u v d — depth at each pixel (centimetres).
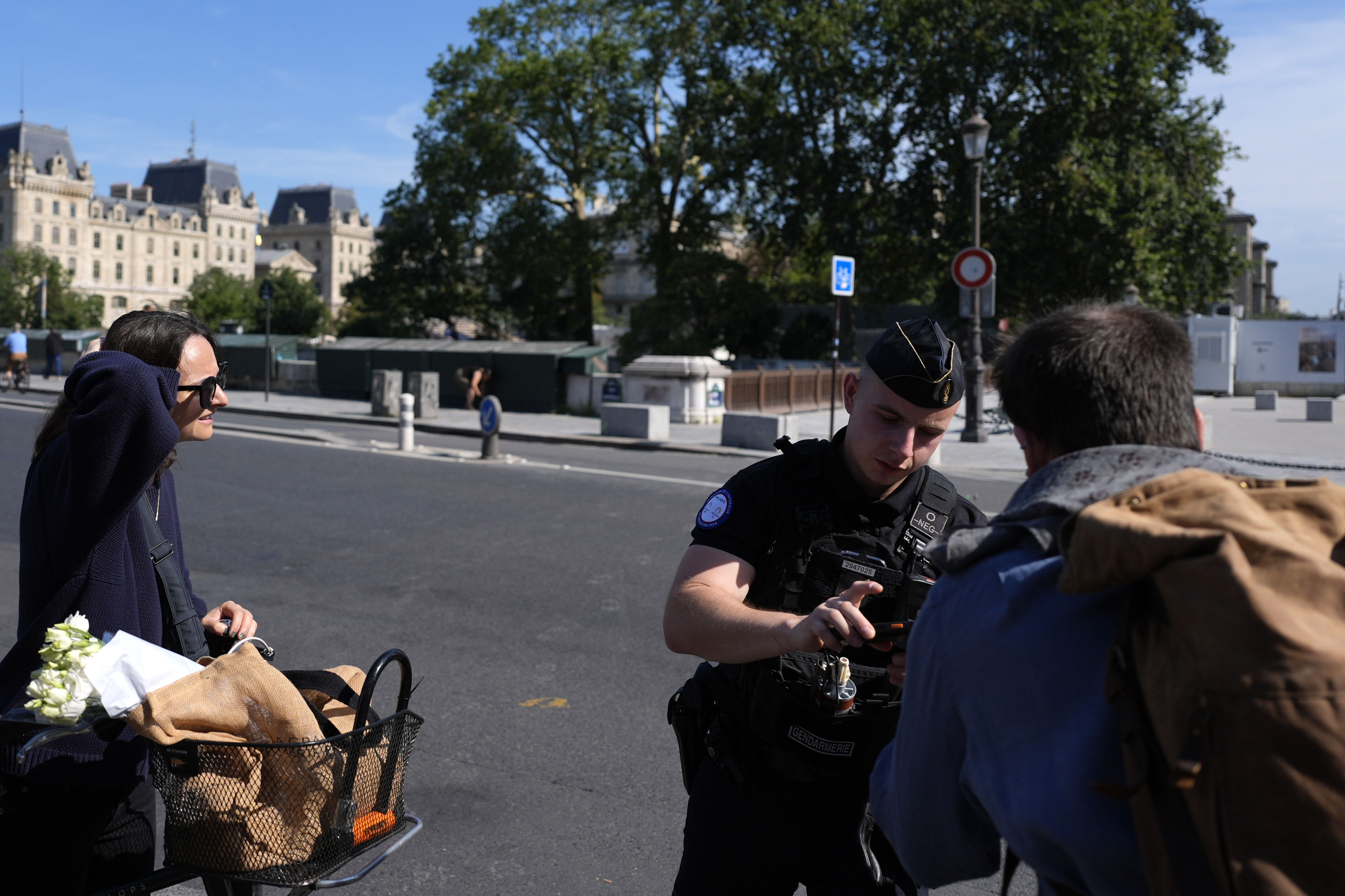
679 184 3981
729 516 196
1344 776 87
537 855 346
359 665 546
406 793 391
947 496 203
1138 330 127
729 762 199
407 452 1467
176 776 188
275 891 291
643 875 334
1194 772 91
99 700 191
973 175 1714
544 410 2314
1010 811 112
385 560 792
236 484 1129
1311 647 89
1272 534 98
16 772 198
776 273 4181
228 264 16725
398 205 4294
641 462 1450
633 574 752
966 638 118
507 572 755
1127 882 104
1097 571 103
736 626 174
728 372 2169
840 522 197
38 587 203
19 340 2941
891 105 3356
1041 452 133
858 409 195
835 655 185
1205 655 93
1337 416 2555
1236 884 90
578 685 516
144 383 193
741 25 3441
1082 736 106
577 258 3978
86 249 14675
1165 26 3114
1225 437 1923
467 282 4444
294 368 2830
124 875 221
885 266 3800
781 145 3438
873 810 150
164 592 223
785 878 200
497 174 3916
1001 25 3086
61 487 196
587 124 3909
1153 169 3073
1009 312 3180
